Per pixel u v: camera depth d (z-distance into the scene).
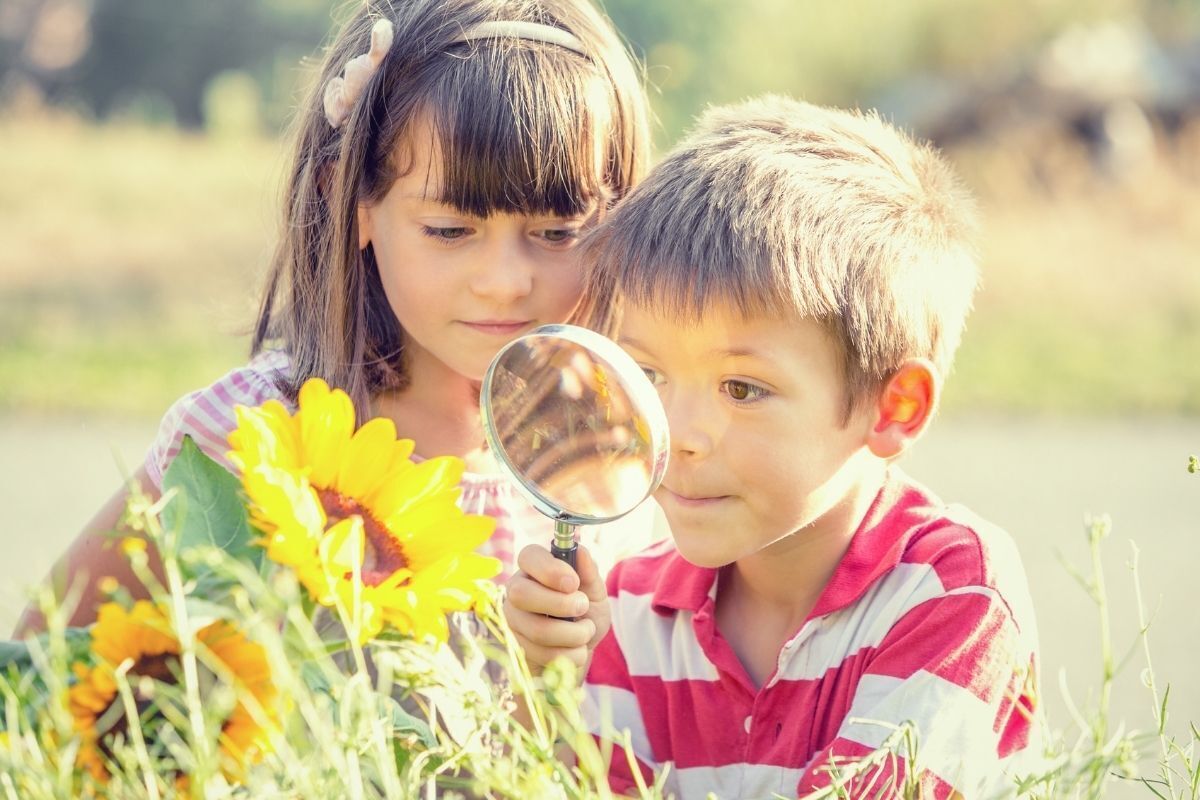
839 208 1.70
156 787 1.18
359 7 2.17
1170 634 4.70
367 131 1.98
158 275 10.31
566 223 1.98
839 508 1.77
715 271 1.60
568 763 1.75
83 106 20.30
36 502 5.97
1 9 20.69
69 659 1.27
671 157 1.80
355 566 1.29
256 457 1.34
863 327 1.65
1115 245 11.89
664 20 14.70
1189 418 8.23
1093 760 1.26
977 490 6.58
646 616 1.94
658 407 1.48
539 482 1.56
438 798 1.65
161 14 20.69
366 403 2.07
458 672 1.43
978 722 1.63
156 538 1.20
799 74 14.73
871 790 1.55
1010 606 1.71
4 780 1.13
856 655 1.74
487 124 1.89
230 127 16.62
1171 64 15.09
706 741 1.85
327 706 1.29
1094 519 1.27
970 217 1.97
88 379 7.90
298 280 2.15
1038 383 8.70
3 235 10.95
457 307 1.95
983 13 14.84
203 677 1.27
